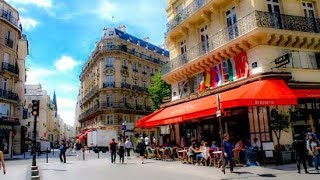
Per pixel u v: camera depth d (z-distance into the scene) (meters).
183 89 21.88
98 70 55.16
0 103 35.00
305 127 15.05
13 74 37.81
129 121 53.22
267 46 15.14
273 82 13.81
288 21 15.74
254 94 12.95
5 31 37.31
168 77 22.92
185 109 17.81
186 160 17.50
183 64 21.25
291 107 14.91
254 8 15.53
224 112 16.69
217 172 12.00
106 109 50.97
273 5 16.22
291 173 10.65
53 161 24.30
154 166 16.27
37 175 12.88
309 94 14.11
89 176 12.56
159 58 64.19
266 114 14.49
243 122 15.84
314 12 17.41
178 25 21.64
